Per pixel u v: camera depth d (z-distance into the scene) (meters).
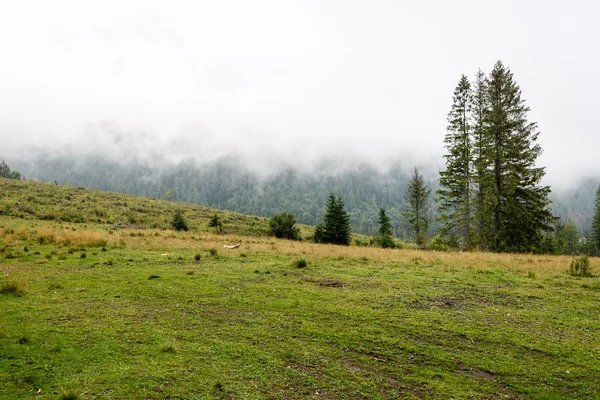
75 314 8.05
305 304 9.68
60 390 4.82
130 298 9.66
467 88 37.88
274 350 6.65
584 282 13.16
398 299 10.48
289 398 5.04
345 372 5.95
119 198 53.66
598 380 5.97
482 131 32.88
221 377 5.50
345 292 11.12
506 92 31.73
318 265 16.25
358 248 27.03
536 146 30.67
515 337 7.75
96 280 11.46
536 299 10.90
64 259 14.92
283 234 41.75
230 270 14.17
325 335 7.52
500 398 5.36
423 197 52.78
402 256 20.39
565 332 8.12
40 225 27.38
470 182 35.06
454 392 5.48
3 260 14.10
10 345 6.08
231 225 45.66
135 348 6.36
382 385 5.60
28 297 9.16
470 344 7.36
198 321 8.07
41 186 51.44
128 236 25.23
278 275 13.52
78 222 32.81
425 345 7.21
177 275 12.71
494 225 30.80
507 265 17.42
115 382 5.12
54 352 5.97
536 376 6.08
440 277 13.96
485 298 10.93
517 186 29.89
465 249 34.16
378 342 7.27
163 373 5.49
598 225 67.00
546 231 30.55
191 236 29.42
